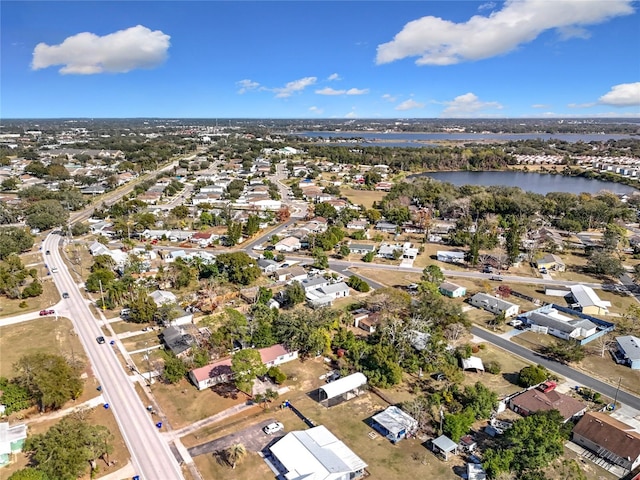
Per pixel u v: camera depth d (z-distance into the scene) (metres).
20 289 110.69
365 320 94.19
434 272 115.62
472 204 199.12
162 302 100.12
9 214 175.50
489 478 53.06
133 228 167.50
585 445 59.97
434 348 79.50
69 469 49.69
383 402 69.38
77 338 87.06
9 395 64.44
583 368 80.31
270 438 60.25
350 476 53.16
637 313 95.56
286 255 143.25
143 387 71.62
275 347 81.38
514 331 94.38
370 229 178.62
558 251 152.00
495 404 65.94
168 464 55.16
